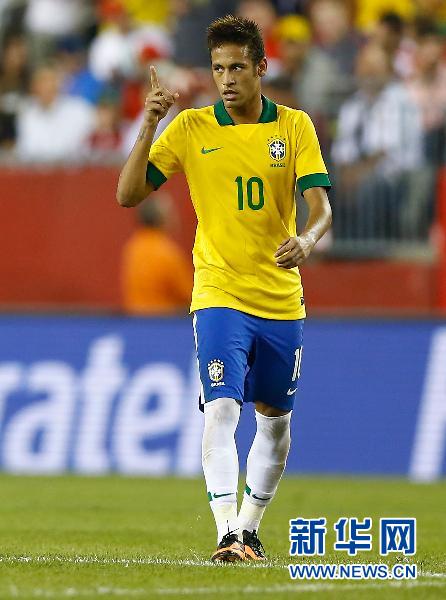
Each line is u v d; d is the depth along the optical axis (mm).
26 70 65125
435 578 22250
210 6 63031
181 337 50656
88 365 50938
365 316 51312
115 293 55031
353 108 54406
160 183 24734
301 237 23219
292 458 50500
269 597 19406
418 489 44000
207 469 23703
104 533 30703
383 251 53688
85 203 55344
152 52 62188
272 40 62188
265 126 24312
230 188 24156
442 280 53469
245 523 25359
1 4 66938
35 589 19953
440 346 50406
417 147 53938
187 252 54875
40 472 49875
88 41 67188
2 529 31609
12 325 51562
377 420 50156
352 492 42781
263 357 24531
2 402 51156
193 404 49875
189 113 24594
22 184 55781
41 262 55688
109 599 19000
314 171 24266
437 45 59844
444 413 49719
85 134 63375
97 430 50375
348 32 61531
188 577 21484
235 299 24094
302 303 24875
